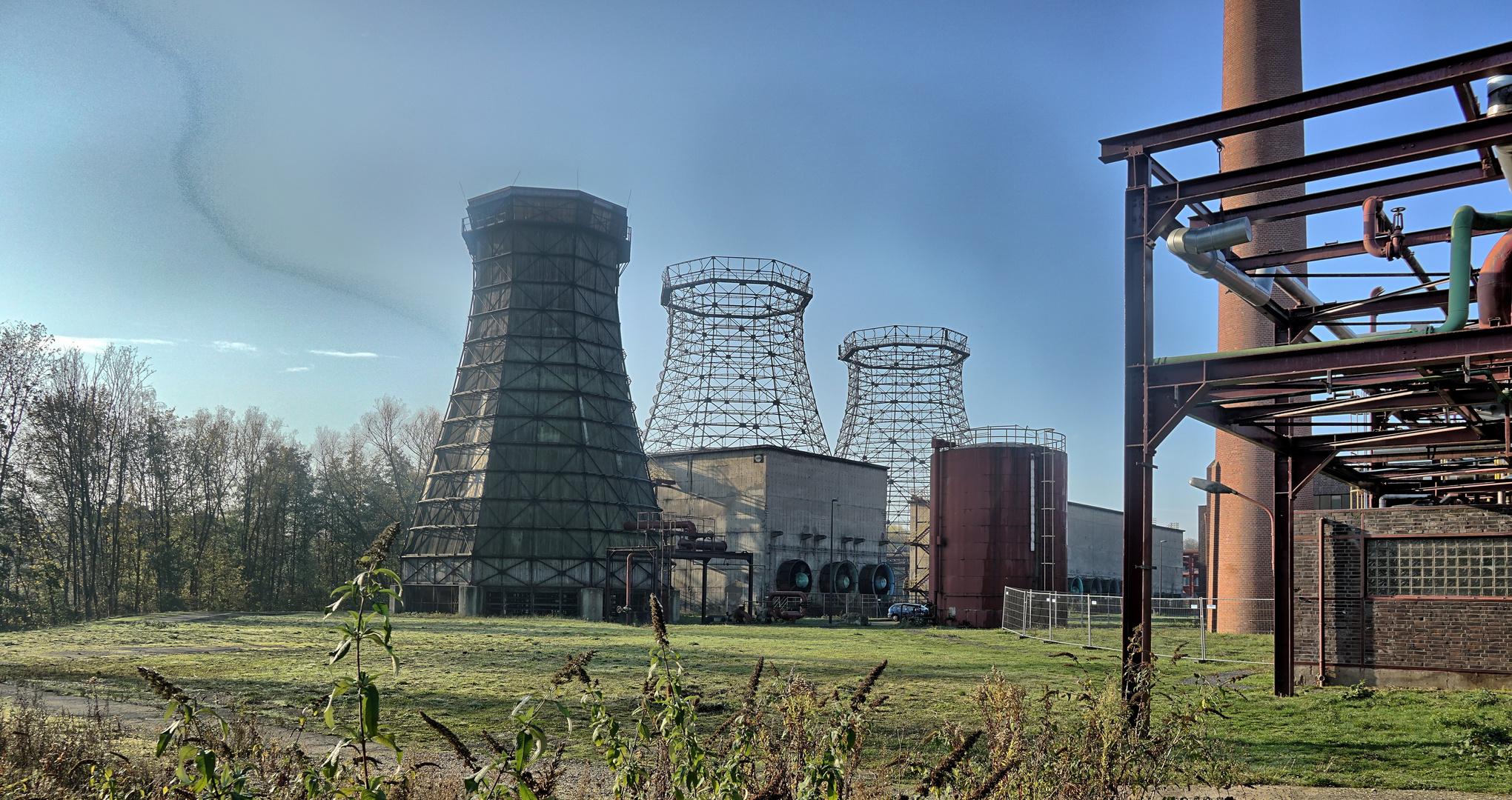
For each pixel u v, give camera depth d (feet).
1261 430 69.41
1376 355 46.29
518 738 17.15
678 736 19.61
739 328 284.41
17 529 217.36
